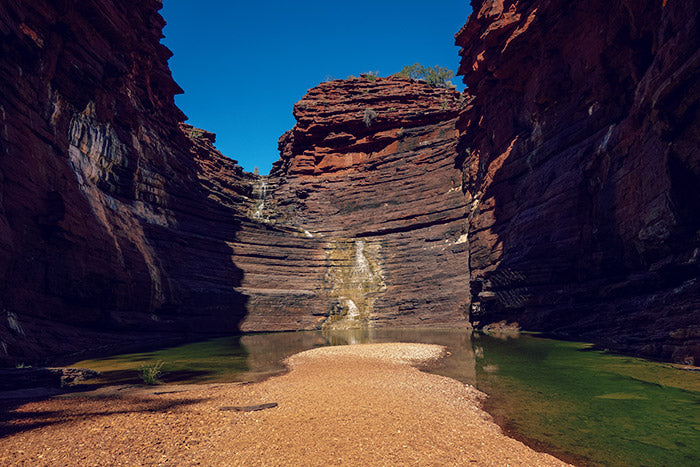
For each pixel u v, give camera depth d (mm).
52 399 11070
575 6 30500
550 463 6707
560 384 12734
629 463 6777
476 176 50938
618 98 27266
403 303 50344
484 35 39719
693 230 17484
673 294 17609
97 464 6340
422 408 9750
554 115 34219
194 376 15750
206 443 7324
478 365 16828
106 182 38375
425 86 84625
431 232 58688
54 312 26000
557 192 30938
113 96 40156
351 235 64812
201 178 64875
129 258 35562
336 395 11016
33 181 25688
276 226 62125
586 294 25781
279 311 49281
